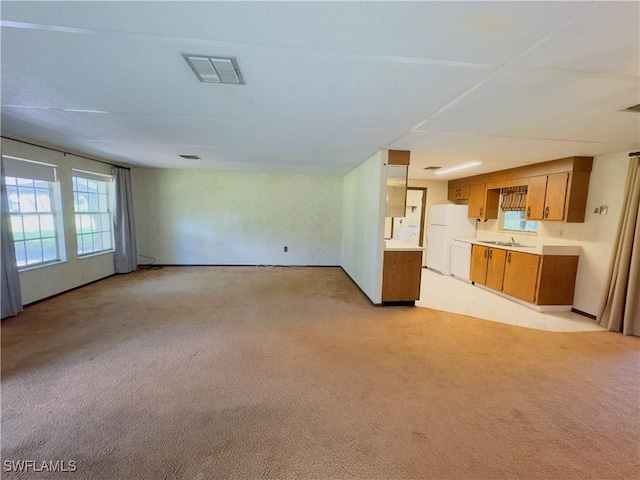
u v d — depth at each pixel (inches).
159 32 54.4
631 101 80.6
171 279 214.7
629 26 48.4
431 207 273.4
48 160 159.9
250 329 129.6
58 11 48.2
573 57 59.1
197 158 195.3
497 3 44.1
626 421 77.0
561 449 67.6
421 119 101.9
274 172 258.4
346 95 82.7
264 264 271.9
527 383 93.0
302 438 69.2
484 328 137.2
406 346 117.0
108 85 79.0
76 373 92.6
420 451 66.4
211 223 262.5
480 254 211.2
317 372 96.8
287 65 66.2
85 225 198.4
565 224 172.2
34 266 155.2
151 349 109.2
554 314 159.2
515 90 76.0
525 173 187.9
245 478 58.9
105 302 160.2
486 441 69.6
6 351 105.3
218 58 63.7
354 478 59.6
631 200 131.3
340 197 271.6
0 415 73.5
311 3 45.3
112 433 68.9
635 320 130.6
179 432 69.9
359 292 191.9
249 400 82.1
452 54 59.7
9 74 72.6
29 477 57.6
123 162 217.8
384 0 44.3
